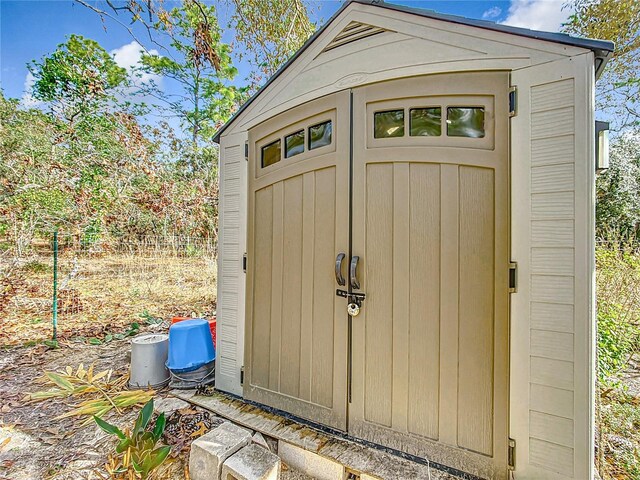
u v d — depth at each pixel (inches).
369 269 77.4
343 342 80.1
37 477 70.4
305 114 88.4
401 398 73.3
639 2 189.9
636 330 126.3
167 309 229.3
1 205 224.8
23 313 198.5
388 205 75.8
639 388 107.3
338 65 82.9
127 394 104.7
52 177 251.6
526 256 63.4
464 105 69.3
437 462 69.2
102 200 269.9
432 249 71.3
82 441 83.0
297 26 211.2
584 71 59.1
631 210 239.5
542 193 62.3
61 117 292.2
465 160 68.9
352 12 81.0
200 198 318.0
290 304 89.8
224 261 105.6
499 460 64.3
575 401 59.0
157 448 75.5
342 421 79.7
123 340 171.0
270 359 93.4
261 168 97.7
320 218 84.7
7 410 99.2
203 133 416.5
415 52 73.5
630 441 80.7
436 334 70.4
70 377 120.5
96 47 326.6
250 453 69.4
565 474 59.2
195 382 107.5
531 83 63.4
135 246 249.1
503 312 64.8
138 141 311.6
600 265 157.9
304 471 74.6
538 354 62.1
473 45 68.2
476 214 67.7
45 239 230.7
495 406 65.1
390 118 76.5
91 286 232.5
